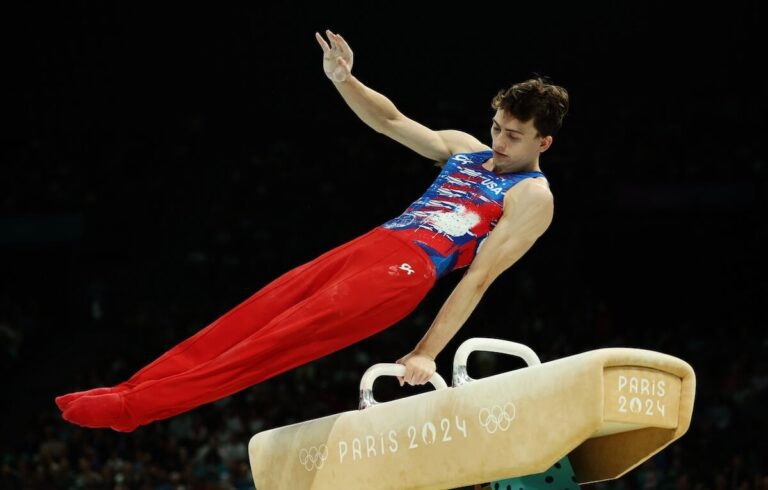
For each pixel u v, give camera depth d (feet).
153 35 146.61
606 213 137.08
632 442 27.48
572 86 143.84
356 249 29.68
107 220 143.64
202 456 98.63
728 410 99.04
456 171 31.40
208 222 144.46
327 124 151.33
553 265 133.28
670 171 139.03
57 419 108.99
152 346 123.65
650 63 143.33
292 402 107.96
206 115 150.71
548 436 23.80
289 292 29.99
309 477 30.04
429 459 26.63
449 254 29.84
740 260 129.90
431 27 142.00
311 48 144.87
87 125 149.59
